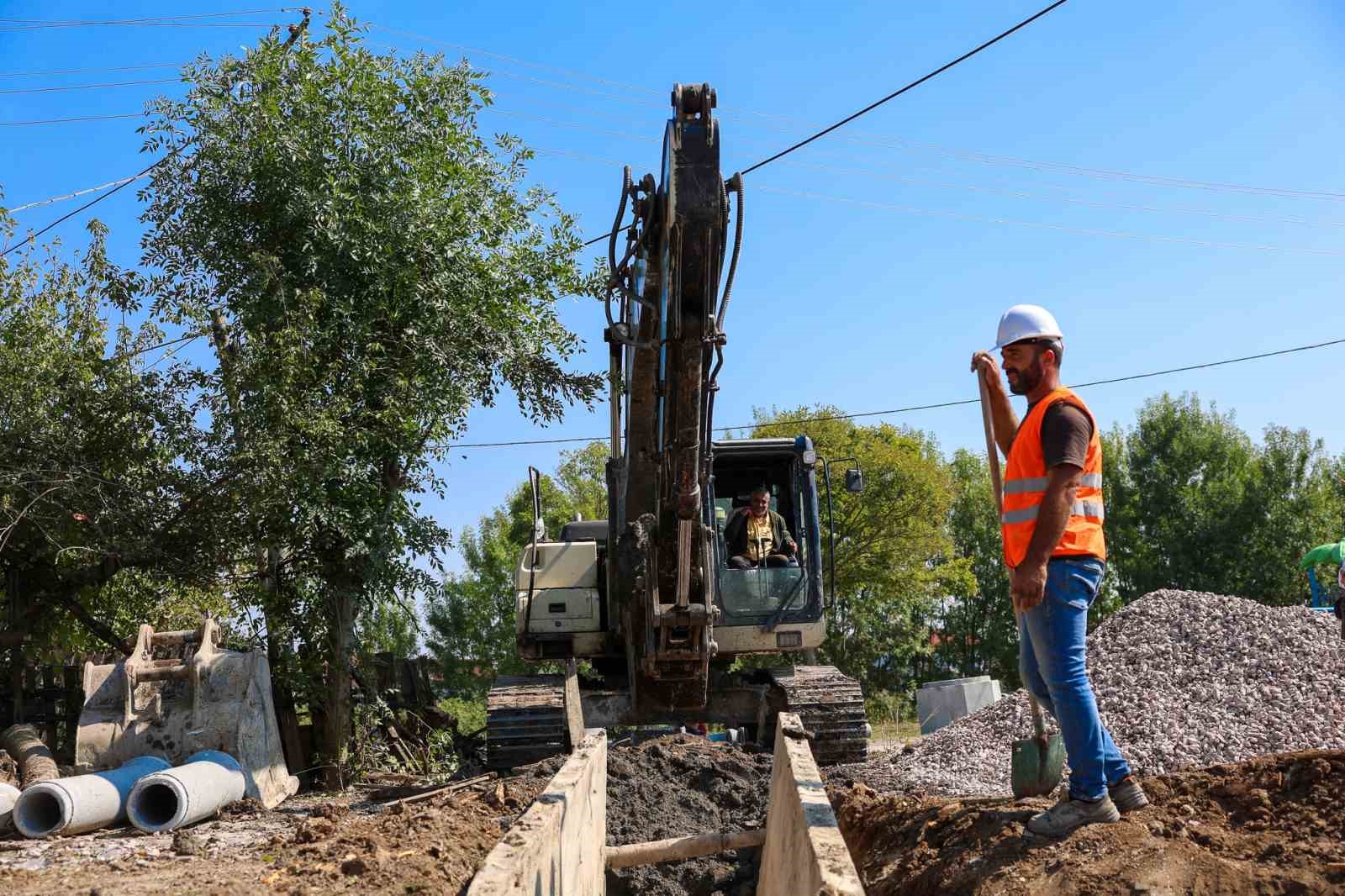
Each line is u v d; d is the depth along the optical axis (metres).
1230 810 4.15
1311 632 8.18
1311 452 45.31
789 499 11.93
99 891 5.26
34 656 12.96
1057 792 4.89
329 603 12.13
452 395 12.95
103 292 12.73
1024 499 4.50
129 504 11.67
